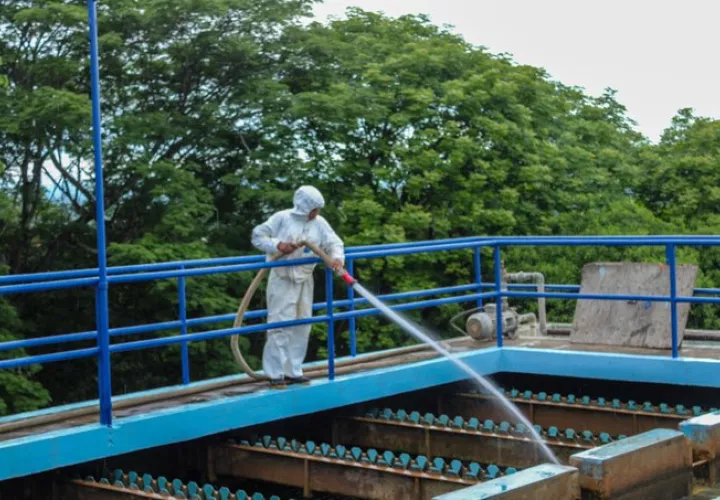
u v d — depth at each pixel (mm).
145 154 20578
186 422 8328
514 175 24281
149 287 19969
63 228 21625
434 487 7543
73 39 20453
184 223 20062
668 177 29234
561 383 11289
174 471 9094
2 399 17125
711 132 30047
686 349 10750
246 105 21891
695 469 6820
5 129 18562
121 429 7918
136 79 21906
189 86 22422
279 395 8984
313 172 22234
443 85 23578
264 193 21031
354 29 26891
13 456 7301
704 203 28406
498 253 11125
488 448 8891
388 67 23984
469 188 23375
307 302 9297
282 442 8680
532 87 25453
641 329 10969
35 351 20625
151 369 21172
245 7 21375
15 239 21547
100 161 7652
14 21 19750
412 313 22453
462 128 24172
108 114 21953
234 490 9008
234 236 21766
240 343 20516
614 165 28094
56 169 21672
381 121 23359
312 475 8242
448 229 22688
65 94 18812
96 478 8328
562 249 23703
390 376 9938
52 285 7527
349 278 8820
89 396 21609
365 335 22344
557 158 24719
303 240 8859
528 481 5754
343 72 23781
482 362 10844
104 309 7844
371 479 7883
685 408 10148
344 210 22078
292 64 22703
